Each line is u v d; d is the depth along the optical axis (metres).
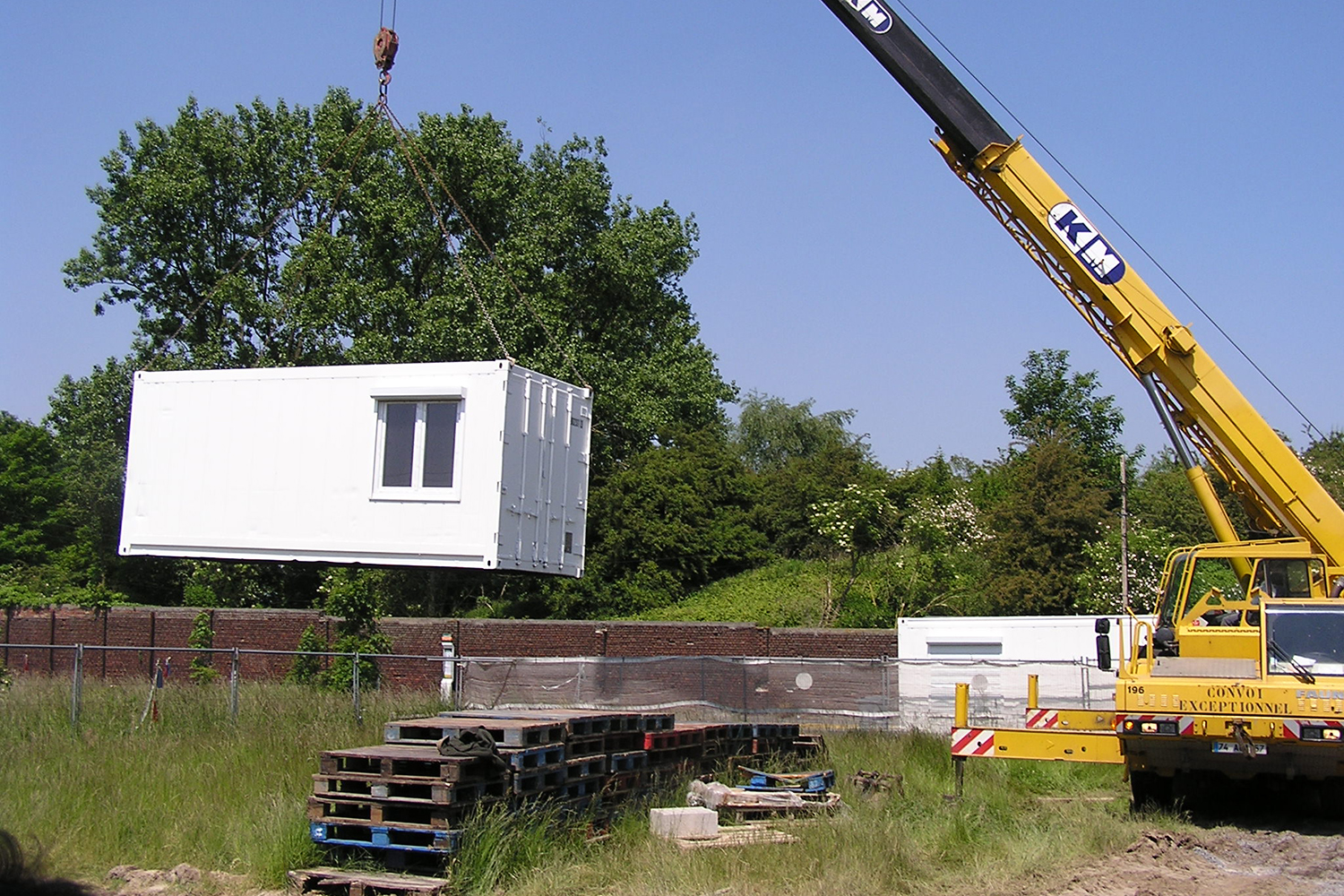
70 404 41.66
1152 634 13.62
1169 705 12.20
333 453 13.78
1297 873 9.94
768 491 44.56
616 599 37.44
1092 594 29.92
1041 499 31.56
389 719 17.44
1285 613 12.66
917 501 37.00
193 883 9.69
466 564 13.02
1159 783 13.31
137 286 41.47
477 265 36.97
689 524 39.53
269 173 40.88
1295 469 14.21
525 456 13.49
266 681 25.44
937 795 13.99
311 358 37.50
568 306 38.97
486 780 9.84
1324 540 13.91
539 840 9.82
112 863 10.30
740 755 14.41
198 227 40.91
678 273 43.19
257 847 10.09
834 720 23.42
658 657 25.84
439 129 37.66
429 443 13.41
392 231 37.25
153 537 14.48
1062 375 45.06
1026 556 31.02
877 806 12.32
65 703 18.27
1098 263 15.03
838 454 44.94
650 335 43.28
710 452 42.12
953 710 22.56
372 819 9.51
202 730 16.42
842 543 33.38
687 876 9.34
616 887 9.44
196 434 14.46
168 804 11.76
